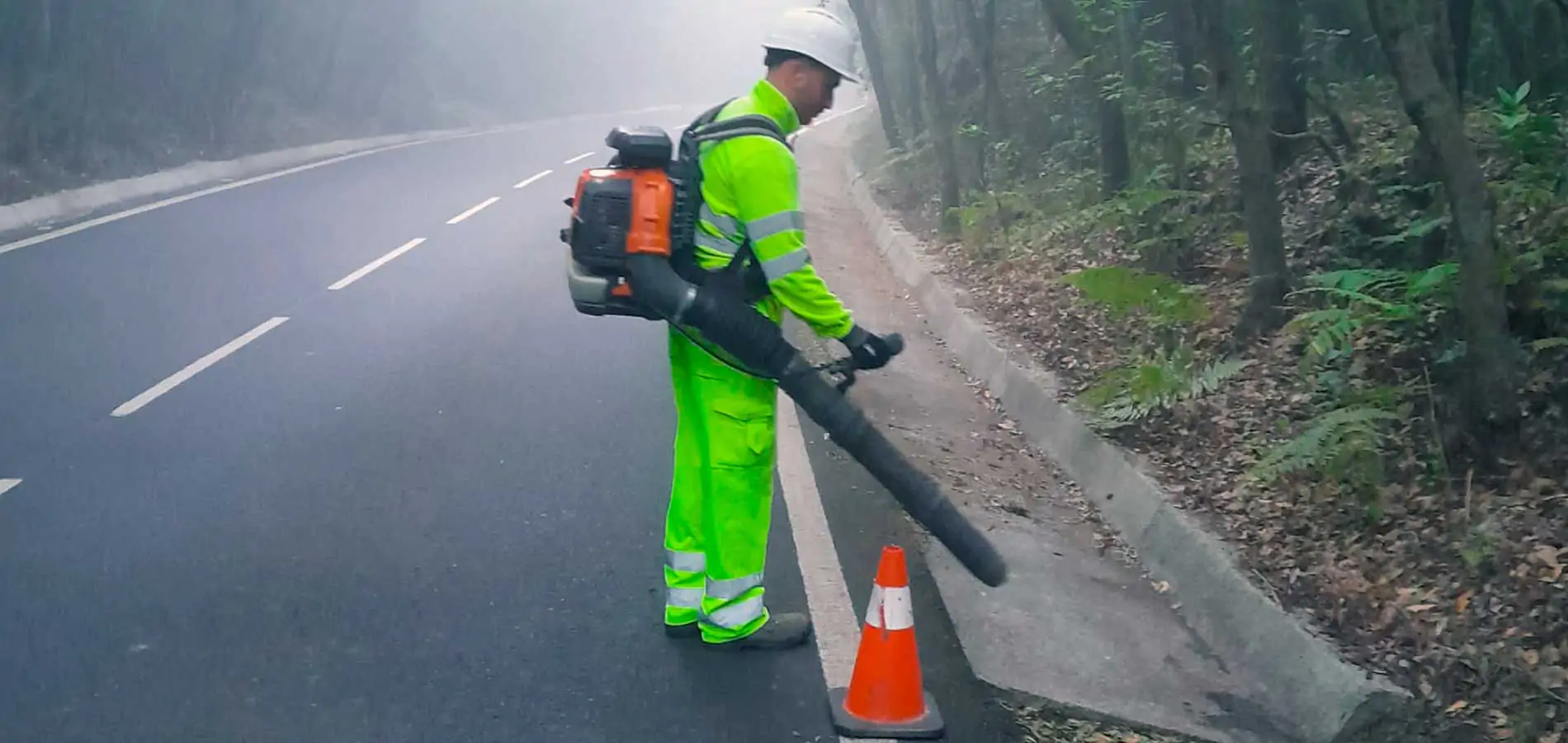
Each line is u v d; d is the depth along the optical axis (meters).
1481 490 5.40
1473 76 10.16
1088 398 7.31
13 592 4.82
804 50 4.17
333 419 7.16
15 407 7.12
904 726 4.12
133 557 5.18
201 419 7.03
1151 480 6.30
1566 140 7.53
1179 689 4.83
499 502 5.97
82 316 9.33
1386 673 4.61
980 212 12.27
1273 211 7.41
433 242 13.52
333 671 4.33
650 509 5.95
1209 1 7.29
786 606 5.01
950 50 19.25
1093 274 7.86
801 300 4.13
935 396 8.46
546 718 4.11
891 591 4.14
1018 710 4.41
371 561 5.23
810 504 6.12
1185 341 7.85
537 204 17.11
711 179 4.17
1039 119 15.26
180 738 3.89
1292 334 7.00
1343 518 5.52
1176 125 10.69
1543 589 4.73
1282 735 4.57
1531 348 5.91
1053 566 5.79
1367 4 5.26
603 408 7.62
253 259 11.95
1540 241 6.57
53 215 13.91
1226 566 5.38
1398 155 8.35
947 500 4.20
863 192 18.33
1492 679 4.49
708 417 4.39
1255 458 6.24
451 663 4.42
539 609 4.86
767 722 4.15
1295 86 9.66
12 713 3.98
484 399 7.71
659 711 4.18
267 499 5.88
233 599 4.84
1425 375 6.16
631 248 4.09
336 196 16.91
